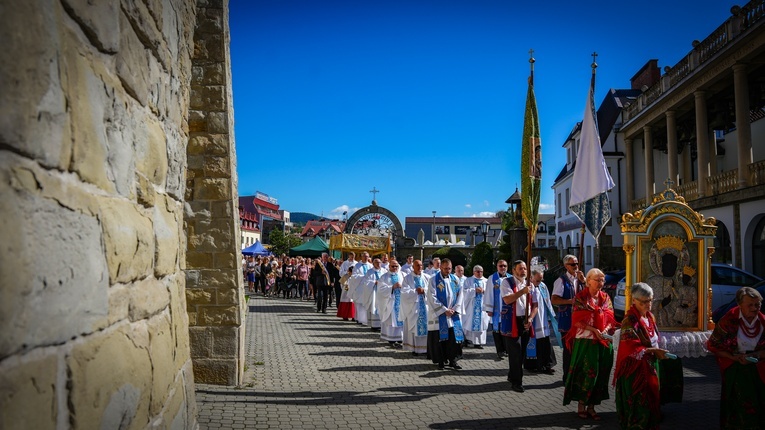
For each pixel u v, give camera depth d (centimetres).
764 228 1798
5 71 111
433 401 717
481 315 1184
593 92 861
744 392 527
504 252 2597
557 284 845
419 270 1083
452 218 7838
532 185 785
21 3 118
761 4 1697
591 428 610
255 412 632
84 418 142
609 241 3050
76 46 147
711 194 2078
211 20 752
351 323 1655
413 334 1062
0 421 105
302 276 2562
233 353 757
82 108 149
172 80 275
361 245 2689
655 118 2556
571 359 651
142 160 211
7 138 111
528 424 621
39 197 123
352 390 766
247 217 7375
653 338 553
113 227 169
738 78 1848
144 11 212
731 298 1415
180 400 255
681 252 819
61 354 132
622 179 3086
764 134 2348
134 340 189
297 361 991
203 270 753
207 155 751
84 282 145
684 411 680
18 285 112
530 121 793
